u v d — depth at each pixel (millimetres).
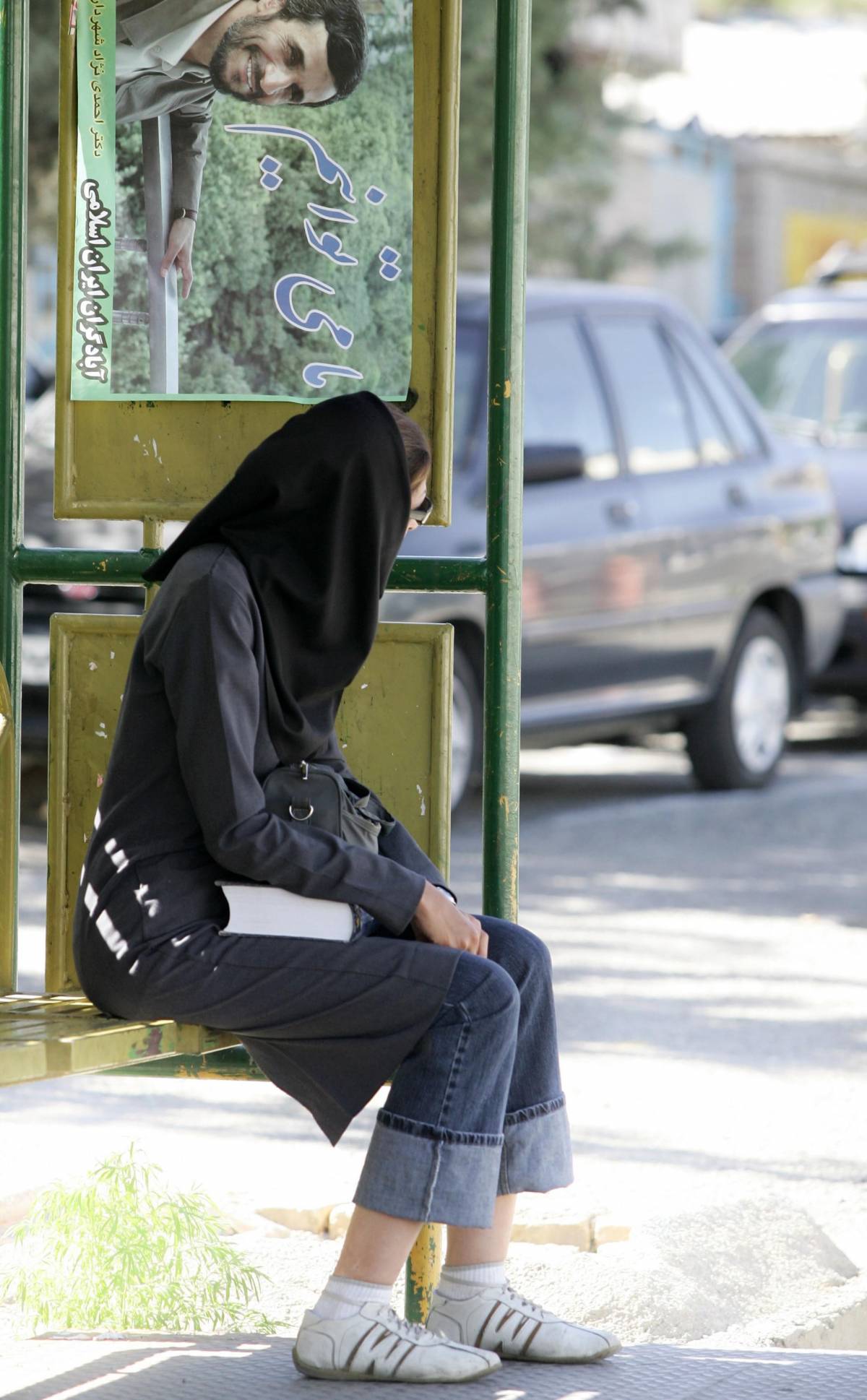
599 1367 11719
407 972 11141
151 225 13898
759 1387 11406
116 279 13953
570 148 60031
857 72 93688
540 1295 13258
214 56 13766
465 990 11180
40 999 13055
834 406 49219
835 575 41188
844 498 44938
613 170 68000
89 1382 11398
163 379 13930
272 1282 13602
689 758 39875
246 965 11172
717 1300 13633
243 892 11273
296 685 11516
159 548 13883
